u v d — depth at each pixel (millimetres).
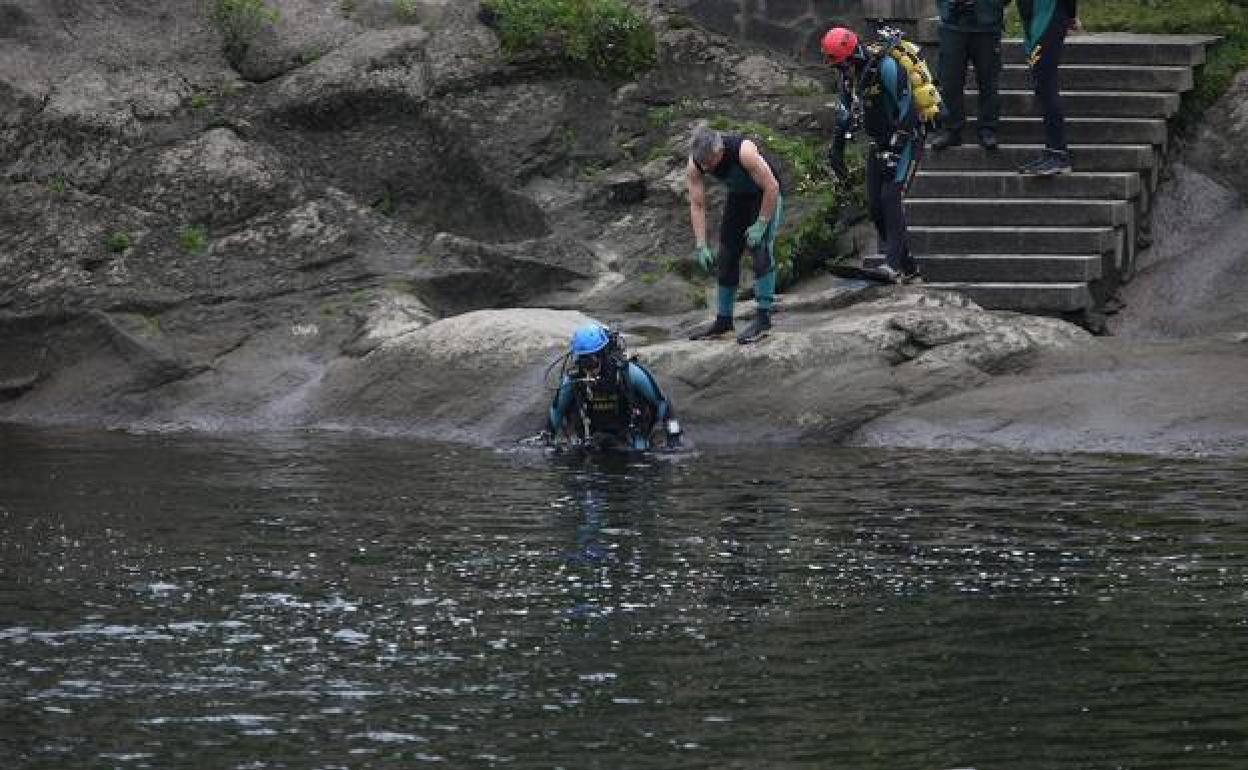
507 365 34406
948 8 37469
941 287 35781
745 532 24562
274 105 43344
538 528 25062
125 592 22031
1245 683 17969
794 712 17453
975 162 38094
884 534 24281
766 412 32469
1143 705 17422
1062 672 18422
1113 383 31984
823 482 27984
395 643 19828
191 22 45219
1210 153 39531
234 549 24141
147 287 39500
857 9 44625
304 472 29938
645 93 44000
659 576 22375
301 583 22328
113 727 17344
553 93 43719
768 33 45188
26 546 24469
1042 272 36219
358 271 39625
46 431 35344
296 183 41781
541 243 40656
